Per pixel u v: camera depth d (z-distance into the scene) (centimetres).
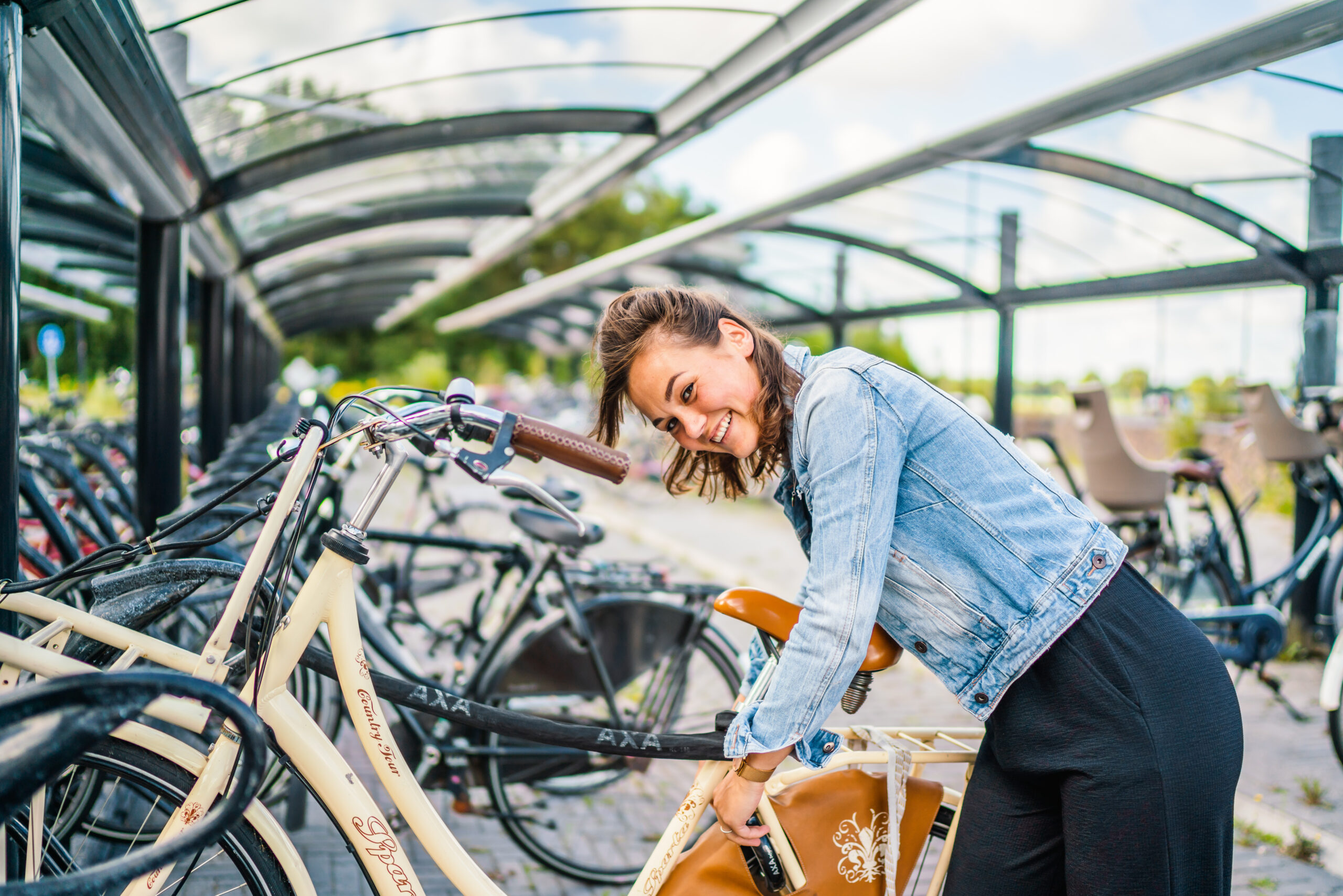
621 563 324
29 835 155
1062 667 149
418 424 159
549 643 294
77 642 169
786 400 158
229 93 418
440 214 816
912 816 183
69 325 634
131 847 234
